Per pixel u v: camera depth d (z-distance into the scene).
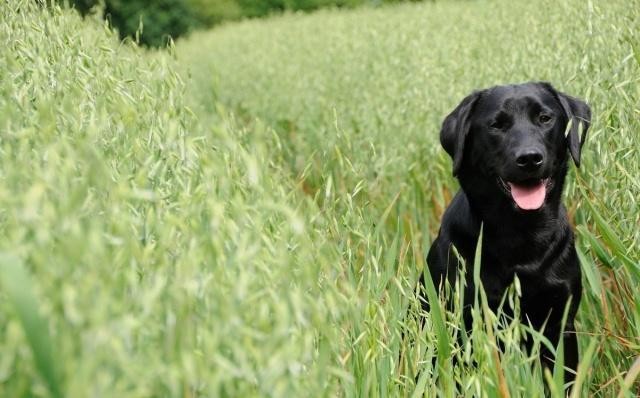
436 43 8.05
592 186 3.76
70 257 1.40
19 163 1.80
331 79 8.98
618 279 3.46
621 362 3.33
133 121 2.29
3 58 2.83
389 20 12.38
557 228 3.52
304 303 1.74
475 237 3.59
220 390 1.69
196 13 23.92
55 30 3.17
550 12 5.53
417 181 5.06
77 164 1.96
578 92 4.18
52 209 1.45
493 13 8.48
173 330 1.55
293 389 1.74
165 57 2.94
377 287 2.79
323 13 18.02
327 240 2.69
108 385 1.39
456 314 2.76
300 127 7.63
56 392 1.33
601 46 4.02
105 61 3.18
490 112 3.64
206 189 1.93
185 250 1.75
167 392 1.64
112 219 1.69
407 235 4.86
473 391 2.47
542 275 3.49
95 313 1.33
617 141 3.60
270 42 13.95
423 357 2.85
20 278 1.31
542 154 3.39
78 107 2.46
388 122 6.09
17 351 1.43
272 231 2.31
